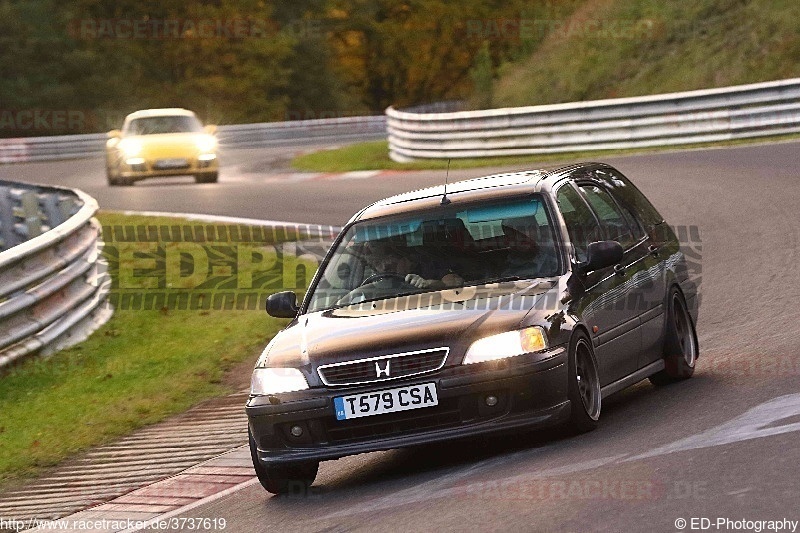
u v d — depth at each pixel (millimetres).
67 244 34844
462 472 17297
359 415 17391
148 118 79312
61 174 96688
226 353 31484
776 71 85375
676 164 59219
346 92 184625
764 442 15336
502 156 74625
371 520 15391
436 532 13969
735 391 19578
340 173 77000
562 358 17578
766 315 27344
